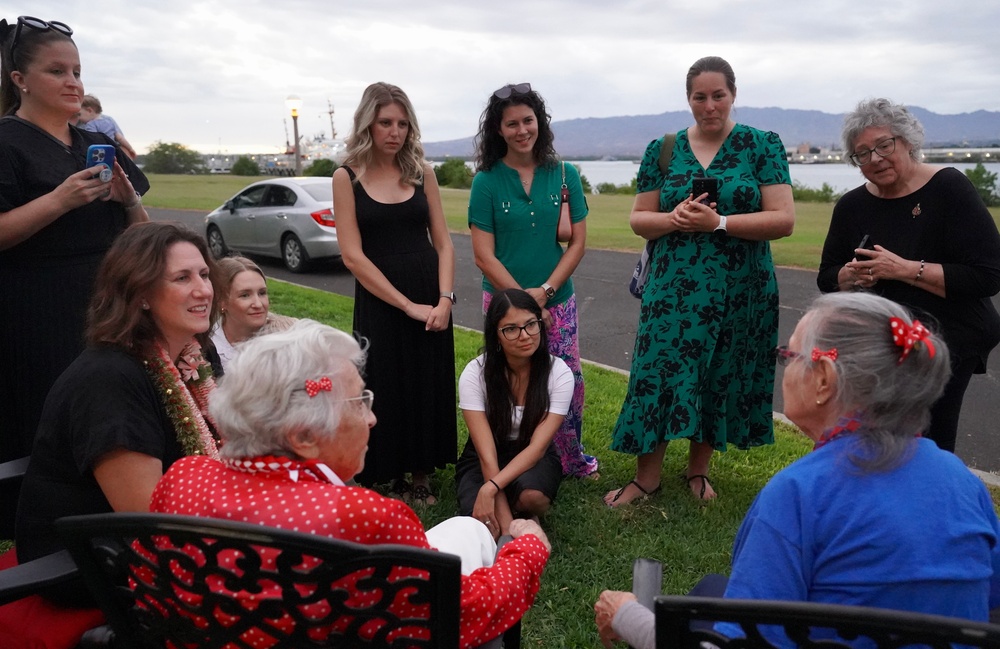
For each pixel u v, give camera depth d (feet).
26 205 9.29
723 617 4.19
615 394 18.04
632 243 47.16
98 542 5.10
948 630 3.74
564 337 12.89
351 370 5.34
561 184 12.62
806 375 5.23
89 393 6.25
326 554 4.42
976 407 17.67
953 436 10.52
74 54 9.82
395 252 11.80
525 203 12.50
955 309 10.01
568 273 12.66
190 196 84.58
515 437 11.43
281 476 5.10
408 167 11.91
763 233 11.09
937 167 10.19
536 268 12.67
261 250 39.63
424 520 11.76
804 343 5.27
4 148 9.41
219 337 10.99
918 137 9.88
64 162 10.02
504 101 11.98
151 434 6.36
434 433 12.34
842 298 5.30
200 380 7.54
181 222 7.24
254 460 5.10
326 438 5.13
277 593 4.91
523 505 10.94
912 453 4.87
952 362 10.07
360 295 11.96
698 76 11.05
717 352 11.72
